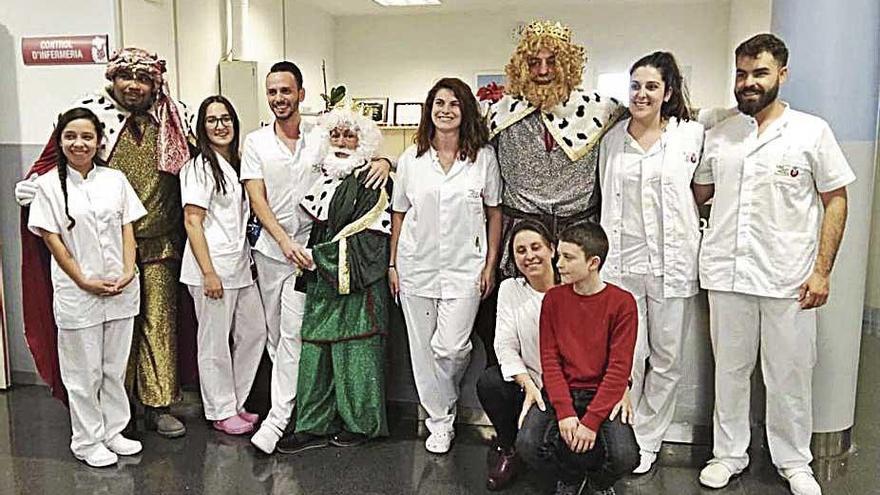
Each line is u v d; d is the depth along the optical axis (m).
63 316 2.89
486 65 9.17
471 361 3.37
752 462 3.04
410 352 3.26
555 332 2.58
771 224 2.63
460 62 9.23
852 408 3.13
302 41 8.27
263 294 3.29
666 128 2.78
